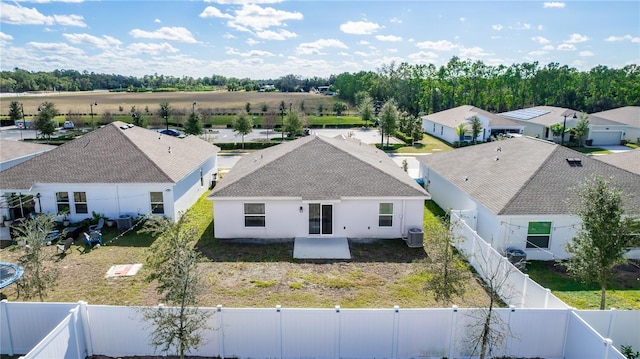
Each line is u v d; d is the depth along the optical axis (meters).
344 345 10.62
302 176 20.23
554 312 10.50
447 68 95.88
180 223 11.03
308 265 16.64
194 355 10.76
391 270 16.22
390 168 23.16
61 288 14.60
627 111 54.41
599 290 14.80
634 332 10.62
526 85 95.25
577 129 49.19
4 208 20.66
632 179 19.06
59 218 21.02
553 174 18.98
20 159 28.55
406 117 57.56
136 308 10.45
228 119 81.00
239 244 18.84
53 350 9.51
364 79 121.56
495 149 24.58
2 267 12.22
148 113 78.50
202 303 13.54
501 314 10.46
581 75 98.19
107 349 10.76
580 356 10.10
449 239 12.01
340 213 19.42
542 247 17.44
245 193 19.08
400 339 10.61
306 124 66.12
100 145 23.59
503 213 16.91
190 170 24.03
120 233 20.39
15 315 10.70
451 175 23.47
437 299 11.67
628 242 11.59
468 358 10.80
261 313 10.45
